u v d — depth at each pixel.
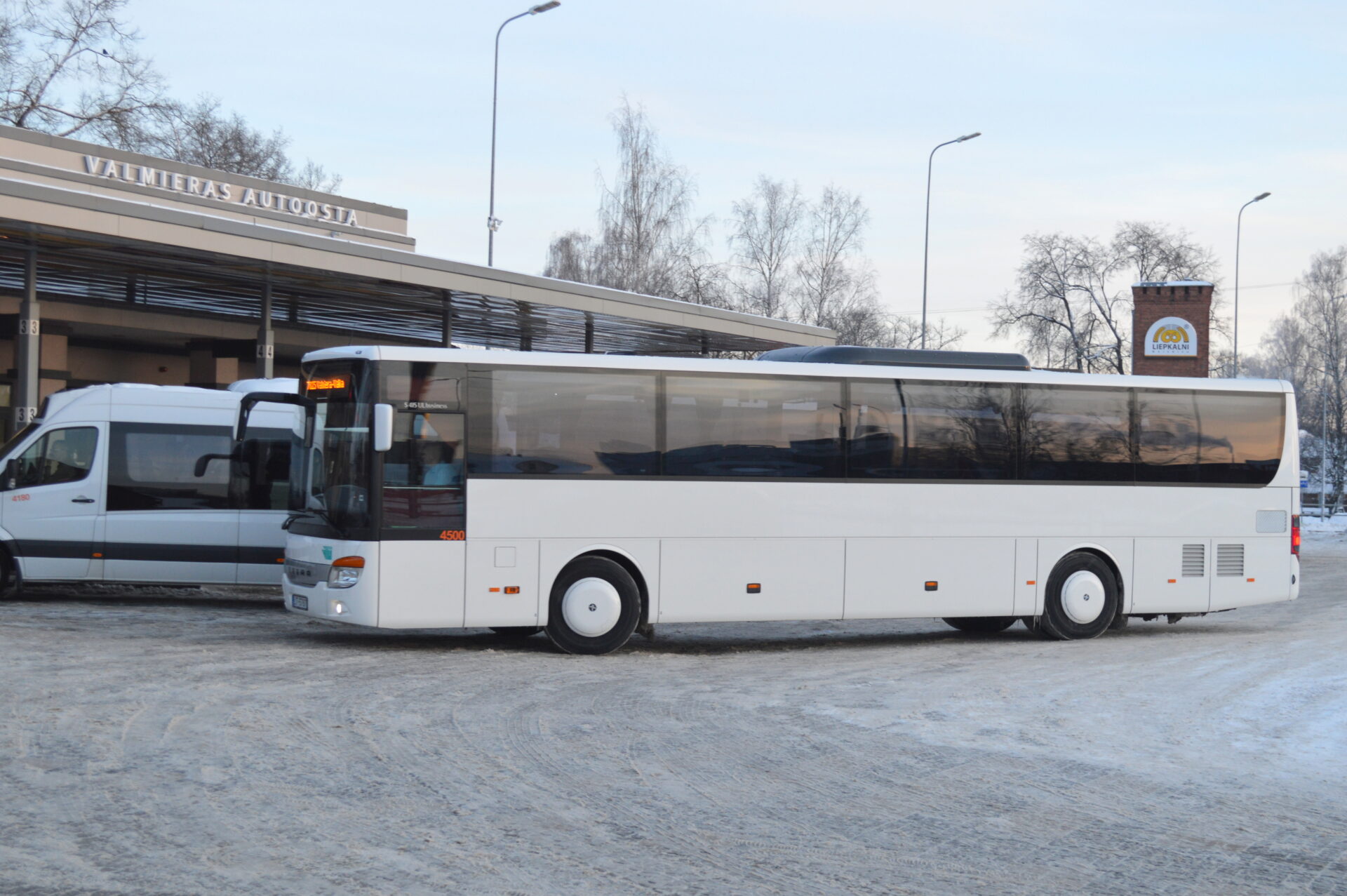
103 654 11.99
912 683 11.85
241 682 10.70
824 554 14.43
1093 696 11.19
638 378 13.82
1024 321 66.06
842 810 7.11
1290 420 16.52
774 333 34.03
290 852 5.99
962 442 15.07
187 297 29.42
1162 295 47.12
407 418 13.03
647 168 48.22
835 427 14.55
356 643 13.81
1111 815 7.15
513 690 10.86
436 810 6.83
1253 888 5.83
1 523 16.31
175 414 17.00
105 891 5.36
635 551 13.73
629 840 6.38
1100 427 15.71
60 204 19.17
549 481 13.43
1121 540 15.72
